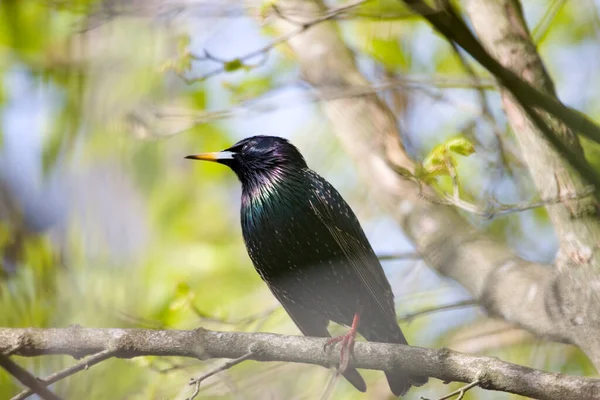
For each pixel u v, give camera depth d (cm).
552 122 920
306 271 1162
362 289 1152
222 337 924
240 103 1195
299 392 1273
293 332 1323
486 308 1080
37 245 975
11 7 1277
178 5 1069
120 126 1018
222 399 1171
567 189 948
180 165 1520
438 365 877
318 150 1588
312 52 1307
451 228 1143
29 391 809
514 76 738
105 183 970
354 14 1041
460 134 1170
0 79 1224
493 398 1341
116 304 965
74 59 1070
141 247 1002
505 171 1167
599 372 941
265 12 1070
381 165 1224
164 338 916
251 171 1191
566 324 975
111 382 998
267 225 1165
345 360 927
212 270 1491
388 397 1375
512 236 1376
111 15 1059
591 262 945
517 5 1019
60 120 1049
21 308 962
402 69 1391
